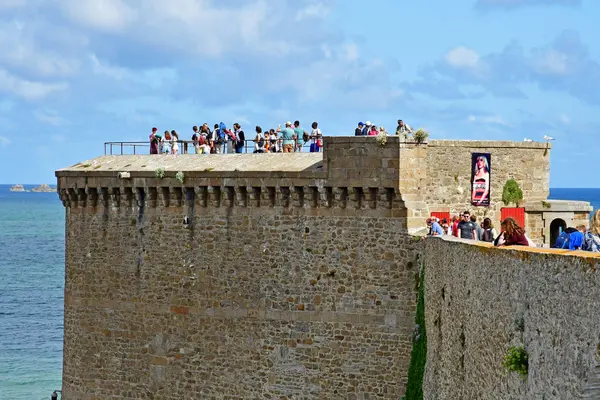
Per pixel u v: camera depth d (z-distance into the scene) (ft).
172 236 176.14
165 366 177.17
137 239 179.93
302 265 164.45
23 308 421.18
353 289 160.97
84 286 186.29
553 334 85.15
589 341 78.07
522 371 92.12
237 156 176.35
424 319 150.30
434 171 166.81
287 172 163.94
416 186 158.61
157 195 177.47
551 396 84.58
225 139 189.47
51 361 321.73
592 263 78.95
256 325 168.55
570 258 82.64
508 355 94.02
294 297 165.27
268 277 167.32
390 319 158.51
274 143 183.83
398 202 157.38
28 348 340.59
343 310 161.79
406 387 156.76
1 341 352.08
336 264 161.99
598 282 77.41
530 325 90.99
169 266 176.65
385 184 157.17
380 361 159.43
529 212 172.24
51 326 380.99
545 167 173.58
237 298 170.19
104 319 184.03
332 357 162.71
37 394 280.31
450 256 126.82
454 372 121.60
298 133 180.24
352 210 160.56
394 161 156.46
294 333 165.37
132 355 180.96
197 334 173.99
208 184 171.22
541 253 89.35
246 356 169.58
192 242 174.19
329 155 161.07
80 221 186.70
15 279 511.40
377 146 157.69
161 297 177.58
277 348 166.81
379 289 159.12
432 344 140.87
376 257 159.12
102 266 184.14
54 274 533.14
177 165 178.70
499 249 101.76
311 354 164.14
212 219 172.24
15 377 300.20
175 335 176.35
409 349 157.38
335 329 162.50
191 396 174.91
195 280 173.88
